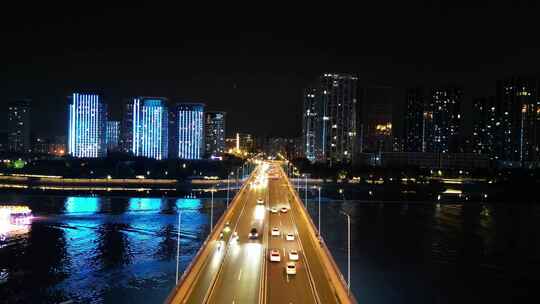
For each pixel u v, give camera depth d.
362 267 162.25
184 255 171.75
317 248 126.94
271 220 169.62
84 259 166.62
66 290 135.75
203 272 104.25
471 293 140.50
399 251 185.25
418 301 132.12
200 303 85.00
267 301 86.81
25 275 148.88
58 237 199.38
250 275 102.56
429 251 186.88
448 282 149.50
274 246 129.38
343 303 84.88
